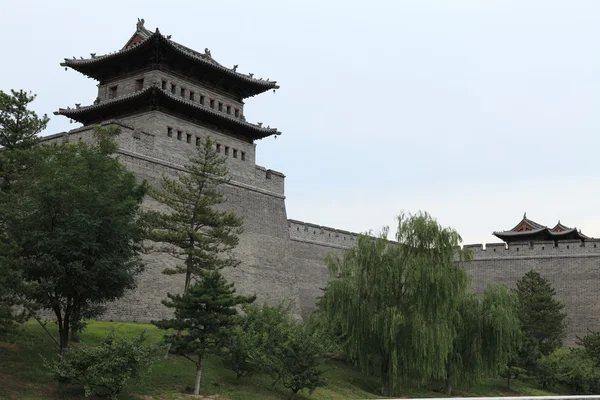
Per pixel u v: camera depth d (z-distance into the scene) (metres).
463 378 49.97
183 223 42.91
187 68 57.25
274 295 58.00
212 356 43.88
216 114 56.31
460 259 50.16
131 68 56.84
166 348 41.69
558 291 69.88
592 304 68.12
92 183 37.38
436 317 46.56
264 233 58.91
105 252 36.44
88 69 57.69
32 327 40.97
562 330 66.12
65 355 34.19
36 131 38.03
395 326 45.38
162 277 50.25
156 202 50.91
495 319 50.12
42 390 32.78
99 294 36.97
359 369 51.34
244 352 39.84
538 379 56.84
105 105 54.78
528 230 87.19
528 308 62.28
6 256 32.41
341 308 47.25
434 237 48.38
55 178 36.03
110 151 41.44
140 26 58.78
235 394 38.53
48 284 33.47
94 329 42.97
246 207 57.84
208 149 45.09
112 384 32.56
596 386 56.12
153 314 48.94
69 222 35.19
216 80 59.12
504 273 72.75
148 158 51.31
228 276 54.25
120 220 36.78
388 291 47.81
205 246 42.94
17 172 36.59
